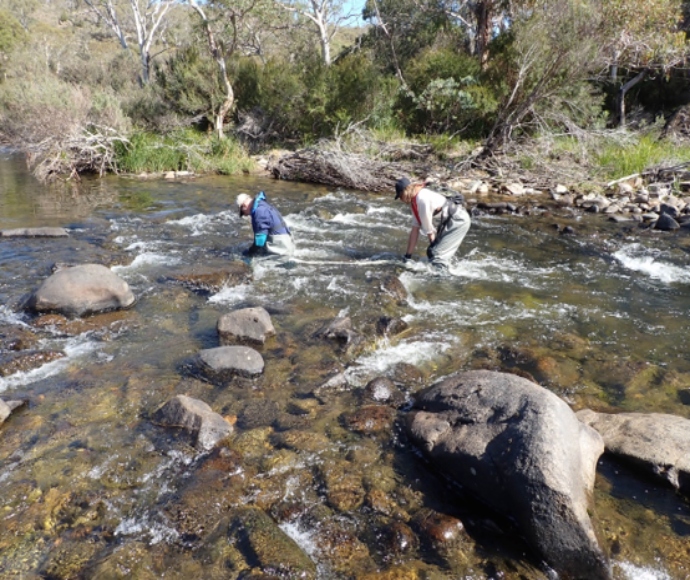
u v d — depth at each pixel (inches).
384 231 329.1
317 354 179.0
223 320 190.4
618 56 538.3
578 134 521.3
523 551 106.8
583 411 144.0
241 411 147.9
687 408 150.6
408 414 143.3
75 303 199.0
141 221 337.7
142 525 110.2
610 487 121.3
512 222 358.6
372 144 553.9
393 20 842.2
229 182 488.7
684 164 469.4
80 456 128.7
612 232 335.6
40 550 104.1
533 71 520.4
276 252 262.8
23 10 2118.6
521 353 179.5
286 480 123.0
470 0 703.1
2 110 626.5
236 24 596.7
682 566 102.5
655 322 207.9
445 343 188.1
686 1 618.5
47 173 494.9
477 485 118.2
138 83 945.5
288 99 628.4
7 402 145.5
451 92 591.5
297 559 102.3
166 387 157.9
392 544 106.9
